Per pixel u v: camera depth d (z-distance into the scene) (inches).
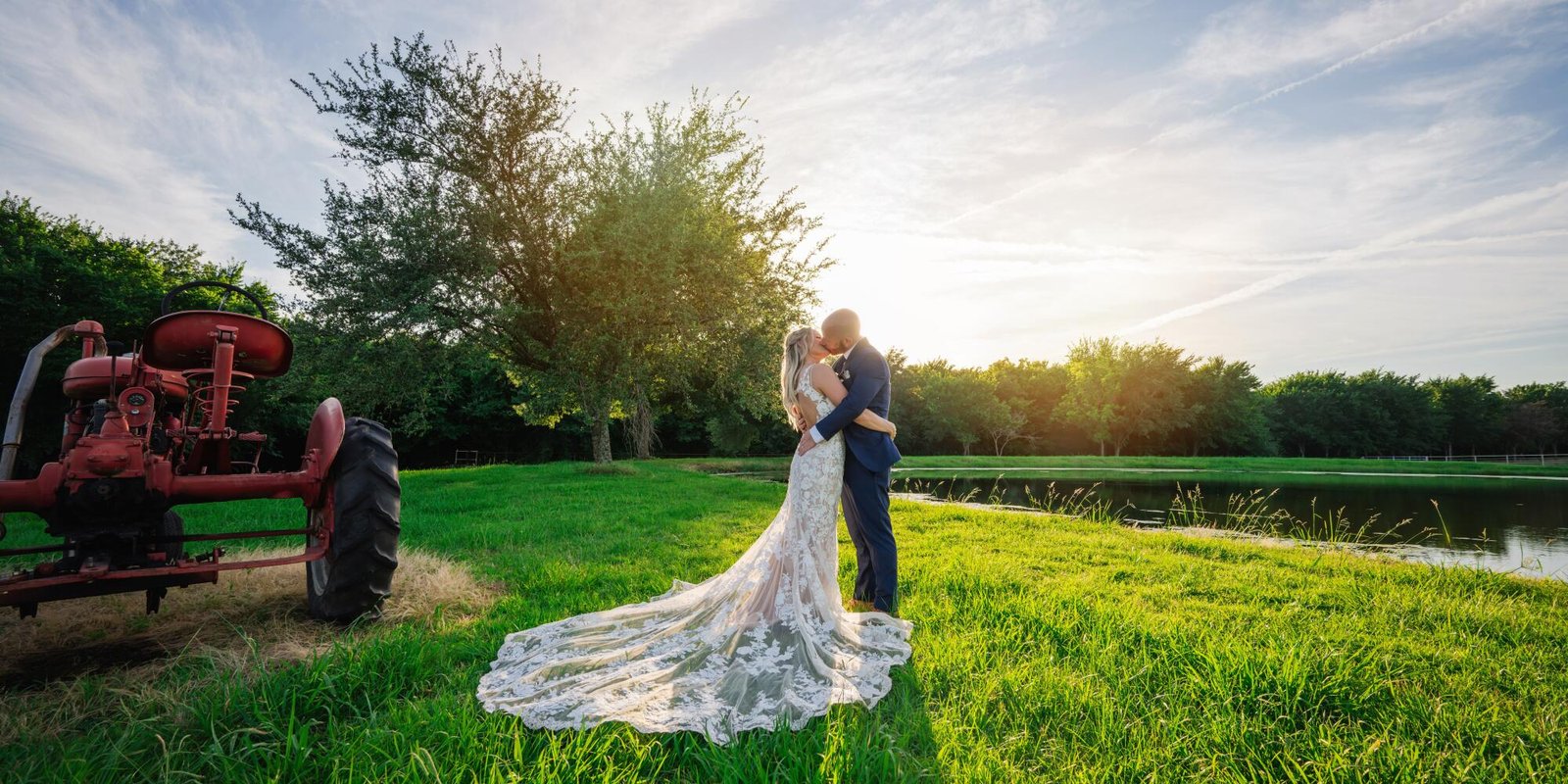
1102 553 207.8
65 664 106.4
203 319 115.1
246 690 86.3
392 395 534.6
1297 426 2539.4
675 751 76.0
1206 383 2124.8
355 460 128.5
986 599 140.9
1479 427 2746.1
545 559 193.2
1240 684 92.1
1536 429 2790.4
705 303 576.7
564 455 1525.6
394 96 534.3
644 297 541.0
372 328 492.1
